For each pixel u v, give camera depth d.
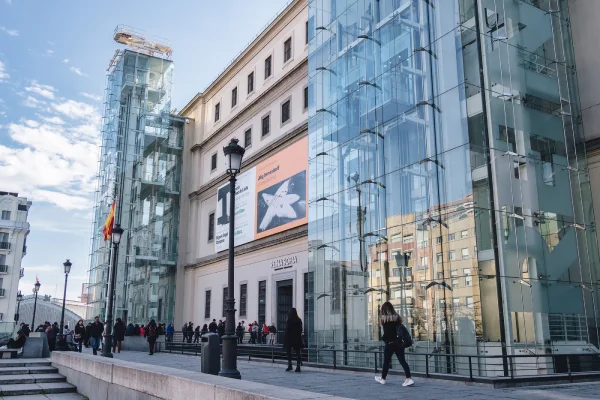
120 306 42.75
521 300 15.60
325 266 22.59
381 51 21.55
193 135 47.53
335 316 21.45
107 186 48.28
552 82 18.84
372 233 20.34
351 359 19.97
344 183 22.45
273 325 29.92
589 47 19.56
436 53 18.78
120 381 10.55
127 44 52.97
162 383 8.52
